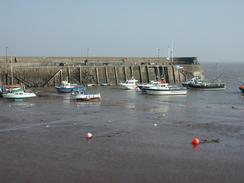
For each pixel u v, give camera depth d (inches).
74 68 3609.7
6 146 1256.8
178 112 2033.7
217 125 1647.4
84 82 3656.5
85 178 979.3
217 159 1138.0
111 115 1905.8
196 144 1302.9
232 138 1397.6
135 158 1138.7
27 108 2119.8
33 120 1729.8
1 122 1668.3
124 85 3398.1
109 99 2620.6
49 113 1948.8
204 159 1136.8
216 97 2847.0
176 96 2888.8
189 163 1098.7
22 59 3602.4
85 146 1267.2
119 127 1584.6
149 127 1590.8
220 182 963.3
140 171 1031.0
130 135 1433.3
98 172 1019.9
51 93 2910.9
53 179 971.3
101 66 3759.8
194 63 4495.6
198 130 1536.7
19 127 1562.5
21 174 1002.1
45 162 1094.4
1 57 3518.7
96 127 1579.7
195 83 3486.7
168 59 4611.2
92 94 2551.7
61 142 1317.7
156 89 2947.8
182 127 1598.2
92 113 1968.5
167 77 4097.0
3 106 2191.2
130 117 1847.9
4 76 3255.4
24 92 2583.7
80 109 2114.9
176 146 1277.1
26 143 1299.2
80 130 1517.0
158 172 1024.9
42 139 1358.3
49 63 3681.1
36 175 995.9
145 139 1370.6
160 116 1886.1
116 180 968.9
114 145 1283.2
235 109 2174.0
